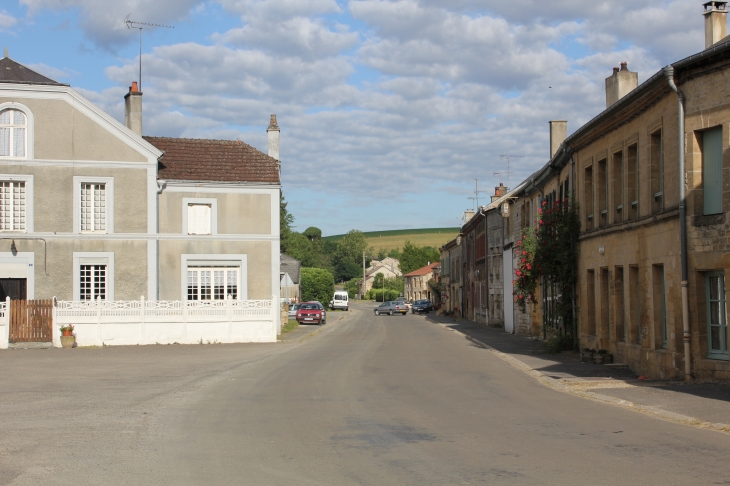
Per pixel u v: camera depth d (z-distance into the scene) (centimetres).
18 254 3117
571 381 1642
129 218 3250
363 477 754
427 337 3588
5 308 2833
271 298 3450
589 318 2417
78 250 3186
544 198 3291
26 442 968
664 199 1731
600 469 776
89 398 1423
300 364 2120
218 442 959
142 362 2247
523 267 2825
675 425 1072
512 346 2902
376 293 13825
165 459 856
